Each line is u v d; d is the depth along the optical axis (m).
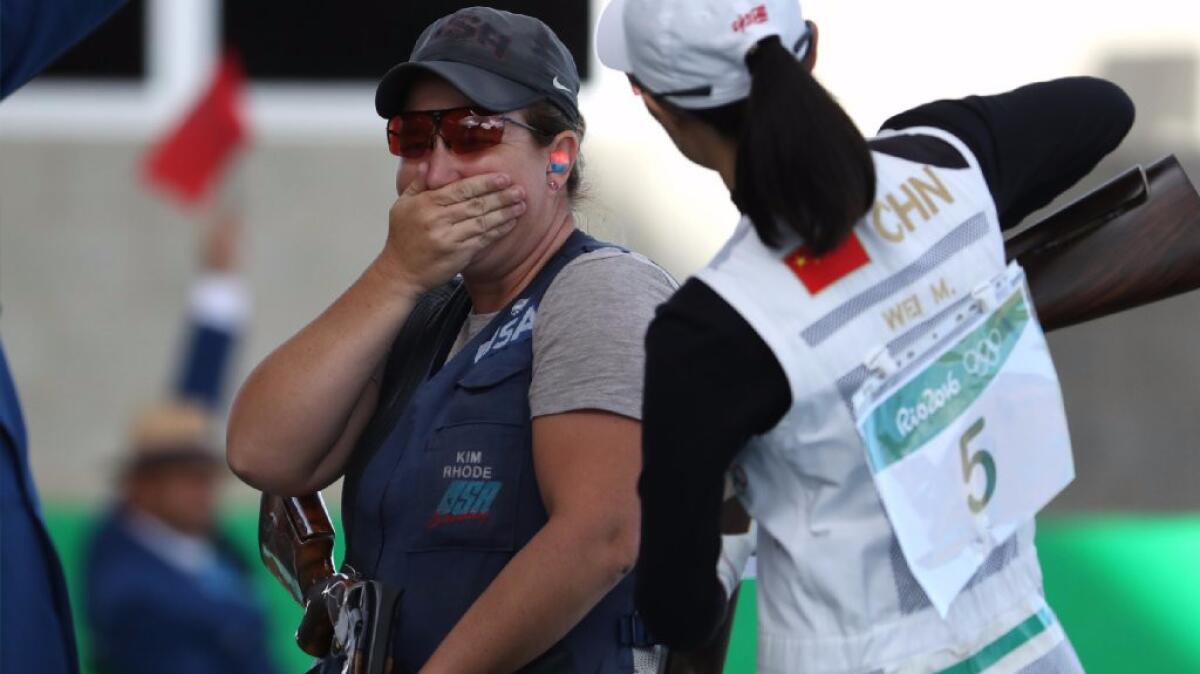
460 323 8.83
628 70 7.02
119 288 25.98
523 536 8.12
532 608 7.69
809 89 6.37
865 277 6.64
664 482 6.50
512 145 8.36
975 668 6.89
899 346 6.65
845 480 6.70
